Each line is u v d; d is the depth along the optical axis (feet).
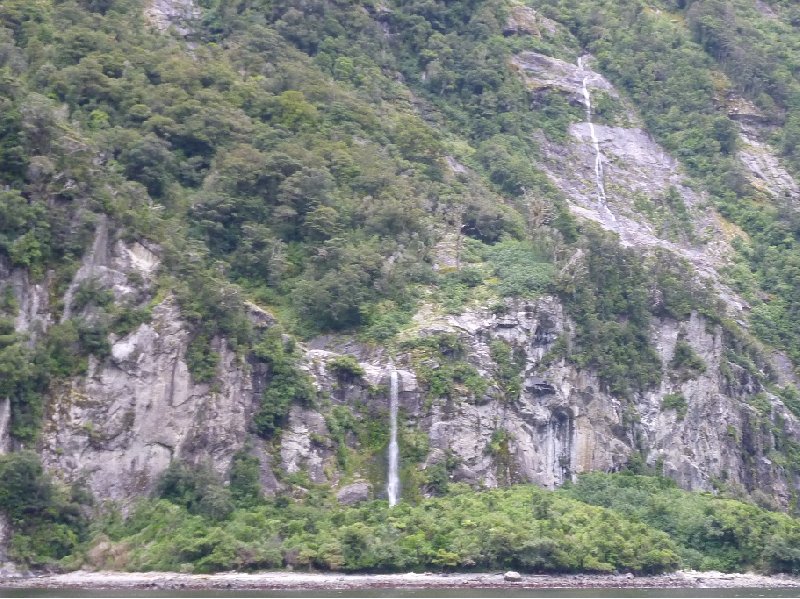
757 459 390.21
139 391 299.58
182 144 375.45
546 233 401.29
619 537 301.22
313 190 371.76
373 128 427.33
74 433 289.12
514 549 286.66
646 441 375.25
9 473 271.69
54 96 364.79
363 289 356.38
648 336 392.27
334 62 466.29
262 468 308.60
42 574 266.77
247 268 356.18
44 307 296.51
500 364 353.72
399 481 324.19
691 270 440.86
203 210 355.36
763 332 442.09
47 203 305.73
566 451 357.61
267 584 263.90
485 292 370.73
